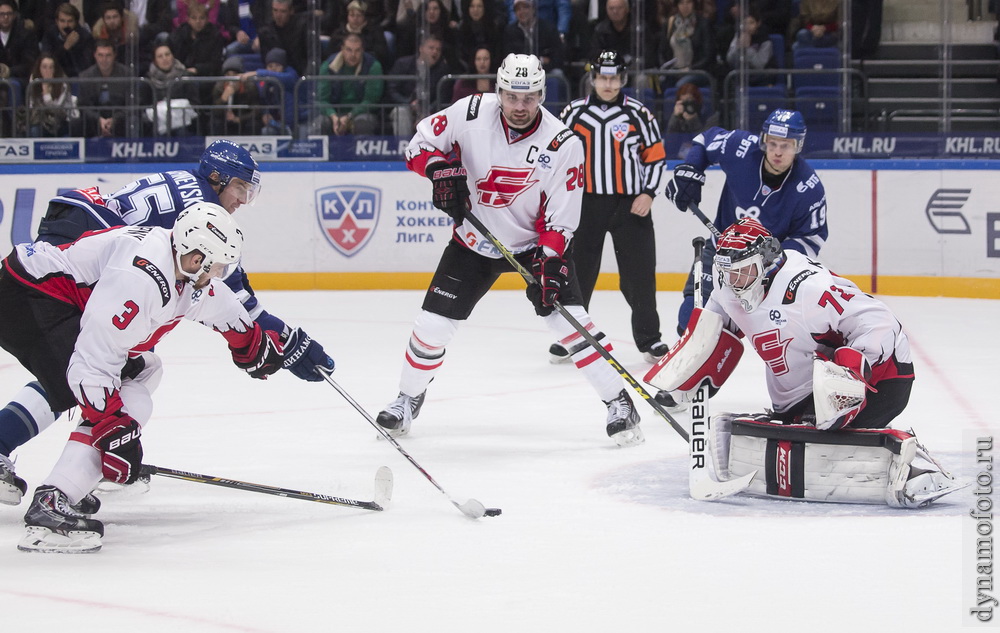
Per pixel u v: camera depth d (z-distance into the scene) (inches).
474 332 544.4
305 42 709.3
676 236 669.9
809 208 360.8
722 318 268.8
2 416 248.1
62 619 185.8
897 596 193.5
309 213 693.3
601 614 186.4
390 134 697.0
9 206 689.0
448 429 346.6
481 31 689.6
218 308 244.2
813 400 271.1
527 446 323.0
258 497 269.4
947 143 637.3
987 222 627.2
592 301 648.4
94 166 687.1
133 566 214.5
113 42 703.7
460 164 327.0
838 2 678.5
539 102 314.7
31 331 232.1
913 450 246.1
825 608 188.1
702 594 195.8
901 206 641.6
